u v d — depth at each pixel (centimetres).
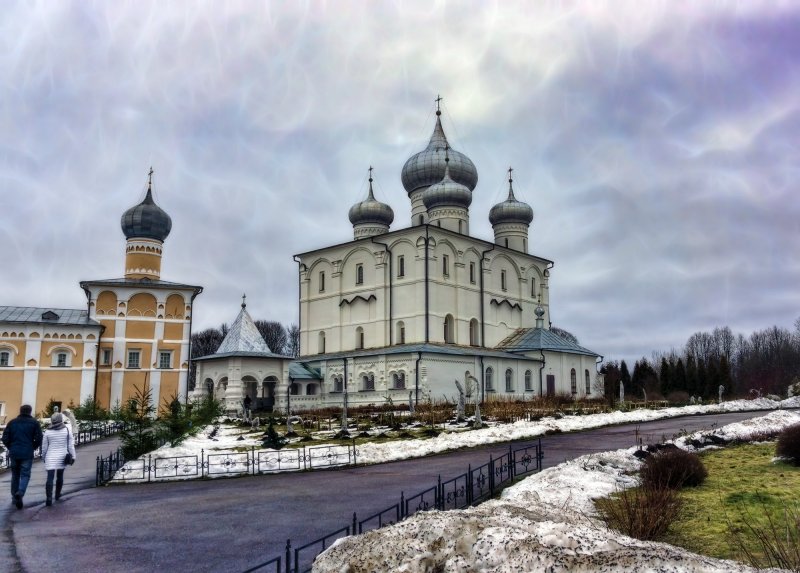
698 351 13562
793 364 11750
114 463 2233
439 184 6912
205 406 3669
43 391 5266
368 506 1494
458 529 644
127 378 5662
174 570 1004
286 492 1722
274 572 988
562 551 571
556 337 6881
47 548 1143
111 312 5722
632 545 591
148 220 6216
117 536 1234
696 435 2569
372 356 5772
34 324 5297
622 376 7981
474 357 5919
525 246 7644
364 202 7300
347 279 6706
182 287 5922
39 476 2105
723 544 1031
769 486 1525
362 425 3572
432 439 2711
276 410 5447
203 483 1927
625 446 2527
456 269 6438
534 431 3055
